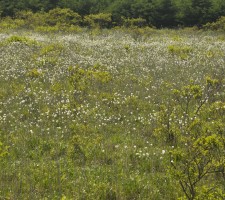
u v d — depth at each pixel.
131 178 7.14
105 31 34.44
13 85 13.32
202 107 11.17
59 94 12.42
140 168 7.75
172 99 12.00
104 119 10.30
